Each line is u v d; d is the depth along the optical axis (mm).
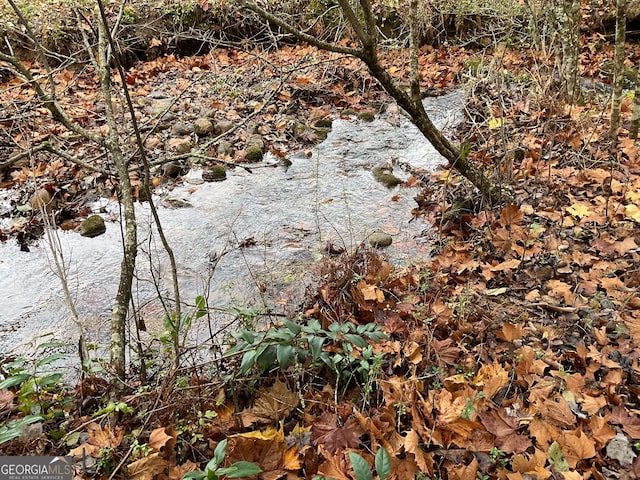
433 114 5414
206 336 2625
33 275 3242
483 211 3348
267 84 5777
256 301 2934
